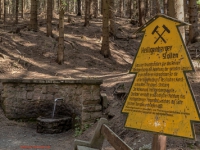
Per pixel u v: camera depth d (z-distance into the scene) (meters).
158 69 2.64
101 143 4.46
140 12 21.70
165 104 2.54
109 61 15.12
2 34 15.45
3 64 12.13
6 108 8.34
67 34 18.56
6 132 7.49
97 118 7.61
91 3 25.55
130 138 5.75
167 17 2.61
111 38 18.81
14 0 30.22
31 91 8.44
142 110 2.72
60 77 11.52
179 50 2.50
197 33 14.59
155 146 2.69
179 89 2.45
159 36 2.67
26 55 13.79
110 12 18.69
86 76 11.78
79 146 4.52
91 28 21.09
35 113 8.45
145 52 2.79
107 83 9.53
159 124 2.55
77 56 14.81
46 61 13.69
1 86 9.48
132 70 2.88
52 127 7.54
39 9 31.91
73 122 8.02
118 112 7.22
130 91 2.87
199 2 9.95
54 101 8.31
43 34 17.28
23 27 18.36
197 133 5.04
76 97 8.04
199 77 8.04
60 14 13.55
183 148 4.63
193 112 2.33
